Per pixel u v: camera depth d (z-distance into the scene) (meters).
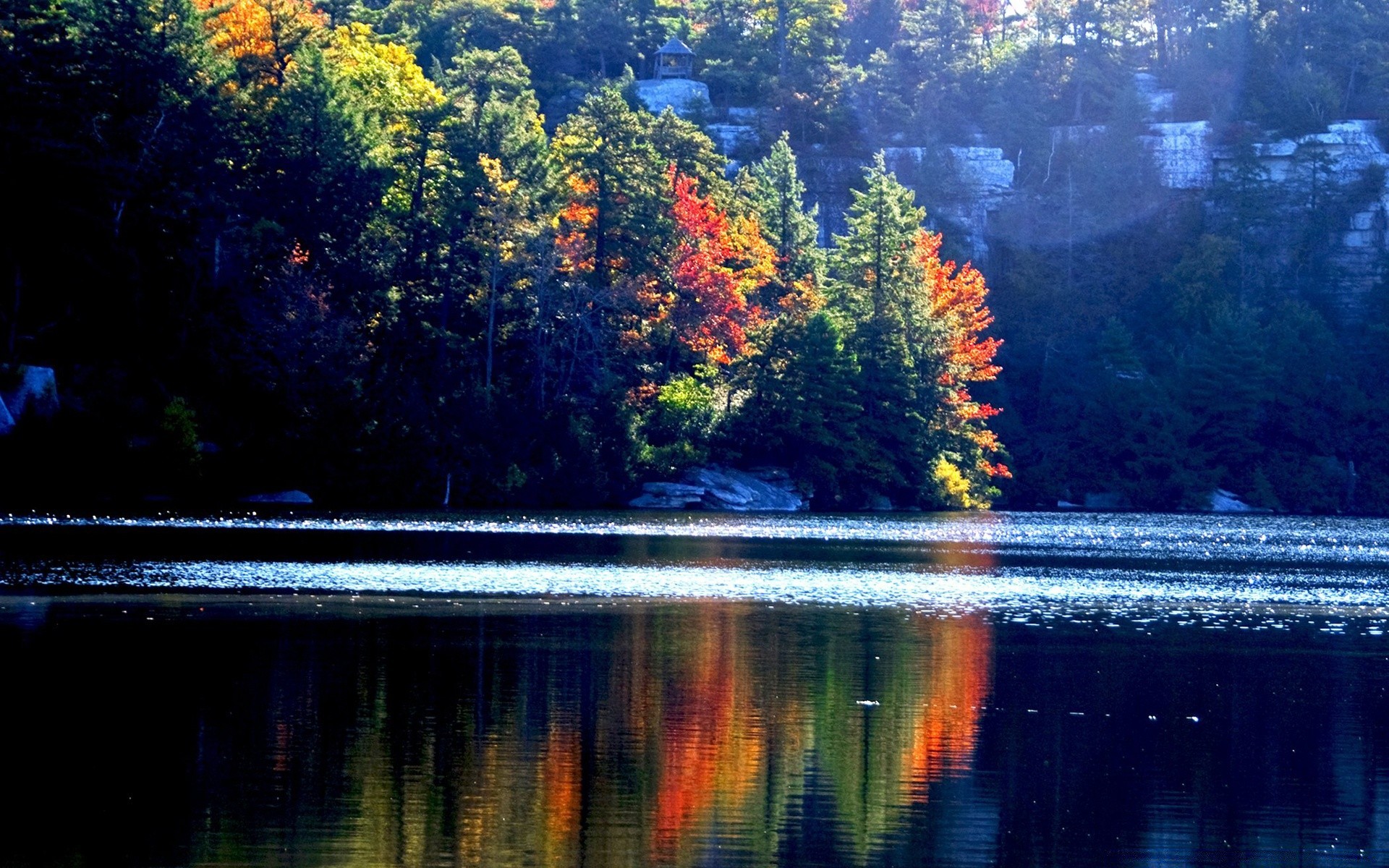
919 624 57.25
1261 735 39.22
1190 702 43.19
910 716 40.16
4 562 68.19
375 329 137.38
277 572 68.62
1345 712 42.16
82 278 117.75
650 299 153.38
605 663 46.66
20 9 118.75
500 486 133.50
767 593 66.94
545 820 30.20
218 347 125.12
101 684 40.91
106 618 52.28
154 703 38.78
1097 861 29.02
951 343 174.75
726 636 52.94
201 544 81.38
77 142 118.50
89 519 95.81
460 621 54.75
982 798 32.78
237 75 145.88
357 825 29.58
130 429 116.94
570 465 139.38
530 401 143.62
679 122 176.38
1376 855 29.81
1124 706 42.34
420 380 137.75
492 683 42.84
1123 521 153.62
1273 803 33.06
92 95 121.31
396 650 47.88
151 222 122.88
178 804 30.52
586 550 88.12
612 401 145.75
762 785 33.19
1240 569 88.44
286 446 122.31
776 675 45.34
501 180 150.38
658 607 60.78
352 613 56.00
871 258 172.62
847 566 83.00
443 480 130.25
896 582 73.75
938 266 186.00
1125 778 34.69
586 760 34.75
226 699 39.53
